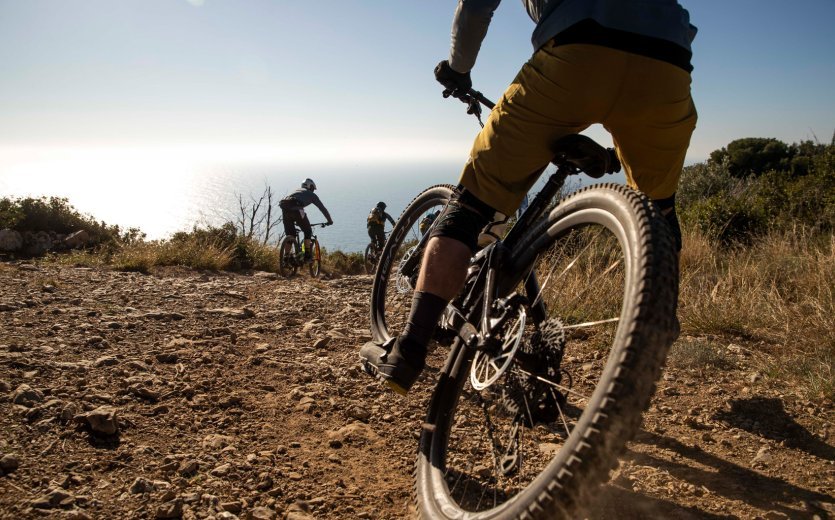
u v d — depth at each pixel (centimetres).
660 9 180
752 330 440
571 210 191
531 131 192
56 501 192
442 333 240
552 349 179
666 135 200
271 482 222
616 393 128
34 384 280
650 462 253
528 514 132
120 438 241
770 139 2325
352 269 1705
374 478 235
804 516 210
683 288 528
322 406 295
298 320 458
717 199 1006
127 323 406
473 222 203
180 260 973
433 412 221
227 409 283
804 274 555
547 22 189
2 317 402
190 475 221
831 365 345
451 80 261
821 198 959
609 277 324
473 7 221
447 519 175
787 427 284
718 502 220
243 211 1645
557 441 263
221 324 429
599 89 182
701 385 342
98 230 1252
